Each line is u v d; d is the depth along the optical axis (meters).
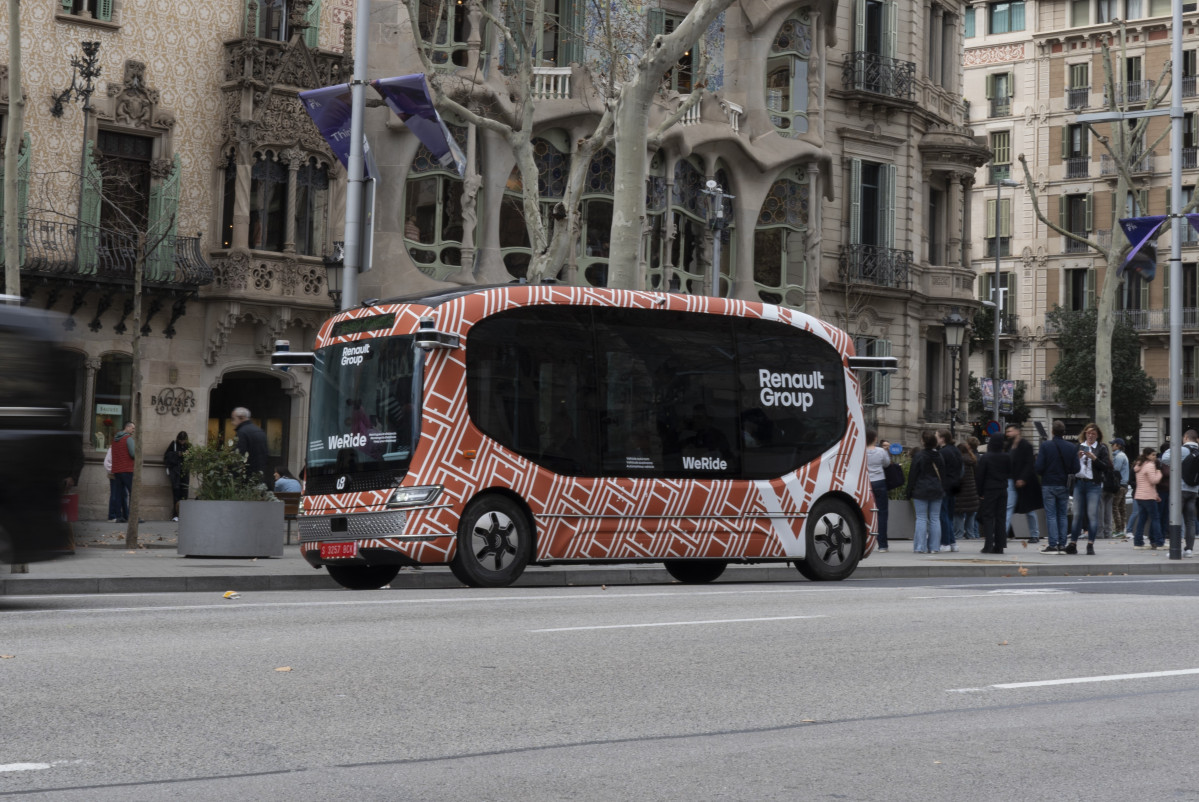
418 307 16.17
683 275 38.34
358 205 20.78
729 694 8.05
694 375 17.64
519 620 11.53
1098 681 8.77
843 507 18.78
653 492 17.06
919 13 48.09
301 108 33.34
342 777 5.88
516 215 35.34
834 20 42.47
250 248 32.88
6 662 8.59
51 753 6.17
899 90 46.25
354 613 12.05
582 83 35.31
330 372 16.81
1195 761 6.50
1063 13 73.12
